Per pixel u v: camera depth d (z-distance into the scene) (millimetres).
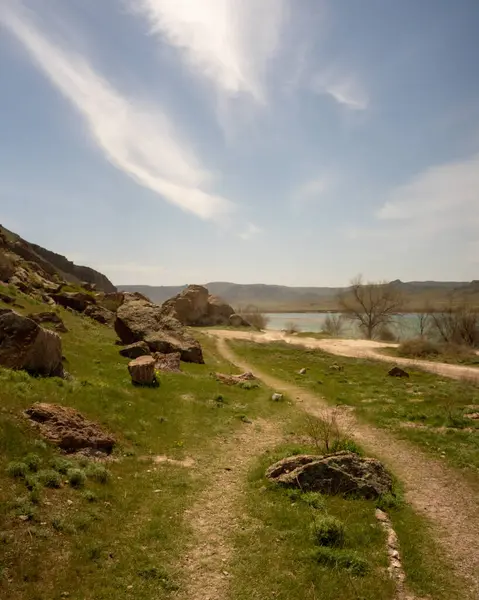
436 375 41875
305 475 13867
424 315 94562
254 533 10992
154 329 41000
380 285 93125
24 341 19375
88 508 10852
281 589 8789
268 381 36812
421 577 9547
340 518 11938
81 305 57250
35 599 7395
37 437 13234
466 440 19828
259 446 18953
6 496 9852
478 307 73375
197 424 20688
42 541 8883
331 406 27672
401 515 12594
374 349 64000
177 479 14195
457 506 13586
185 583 8812
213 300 110750
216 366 40875
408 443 19891
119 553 9398
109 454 14953
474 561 10461
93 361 28094
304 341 74938
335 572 9406
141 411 20109
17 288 48875
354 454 14953
